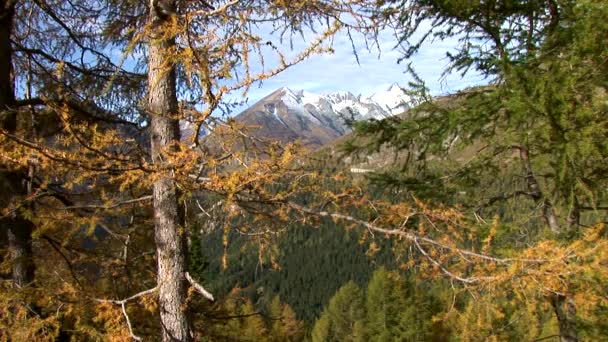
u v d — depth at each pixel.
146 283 5.45
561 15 4.96
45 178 4.17
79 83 6.01
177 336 3.98
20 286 4.80
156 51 3.95
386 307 22.94
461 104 5.37
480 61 5.57
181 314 4.01
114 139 3.68
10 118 5.22
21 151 3.72
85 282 5.01
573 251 3.45
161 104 3.99
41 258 5.05
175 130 4.03
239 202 3.65
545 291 3.32
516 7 5.32
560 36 4.62
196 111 3.29
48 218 3.97
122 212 4.57
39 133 5.45
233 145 3.46
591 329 4.88
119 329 3.76
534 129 4.46
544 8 5.32
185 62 3.16
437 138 5.53
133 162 3.56
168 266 3.98
